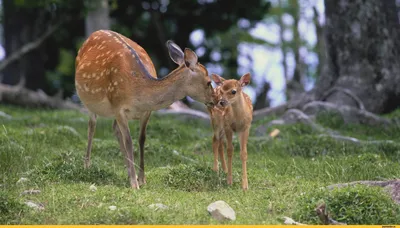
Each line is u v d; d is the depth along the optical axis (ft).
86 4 80.84
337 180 39.09
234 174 39.70
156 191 34.76
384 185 34.32
